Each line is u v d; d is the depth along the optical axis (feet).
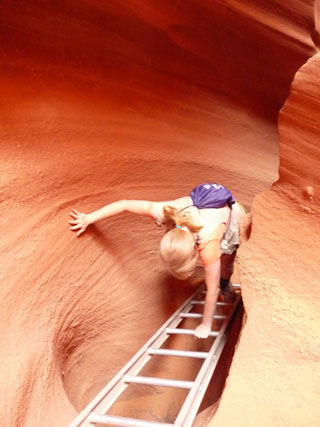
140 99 12.32
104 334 9.16
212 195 7.15
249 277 6.18
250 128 16.28
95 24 10.41
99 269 9.06
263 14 13.20
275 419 4.60
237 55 14.46
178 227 6.21
